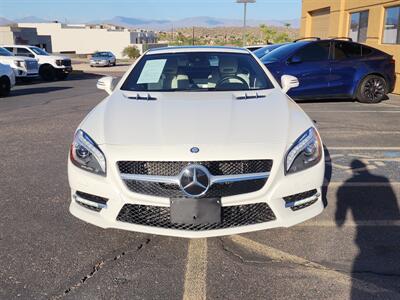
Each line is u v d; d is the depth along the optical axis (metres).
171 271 3.07
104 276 3.02
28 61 19.53
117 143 3.15
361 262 3.16
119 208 3.11
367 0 14.50
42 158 5.93
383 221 3.83
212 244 3.44
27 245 3.45
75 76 26.16
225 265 3.14
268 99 3.90
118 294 2.81
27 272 3.07
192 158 2.97
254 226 3.10
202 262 3.18
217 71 4.55
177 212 3.00
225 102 3.78
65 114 9.75
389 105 10.34
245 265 3.13
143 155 3.02
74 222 3.85
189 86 4.33
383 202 4.24
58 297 2.78
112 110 3.69
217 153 2.99
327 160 5.64
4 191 4.64
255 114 3.50
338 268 3.09
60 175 5.18
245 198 3.04
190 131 3.19
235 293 2.81
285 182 3.10
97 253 3.32
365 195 4.42
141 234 3.61
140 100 3.92
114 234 3.61
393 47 12.85
